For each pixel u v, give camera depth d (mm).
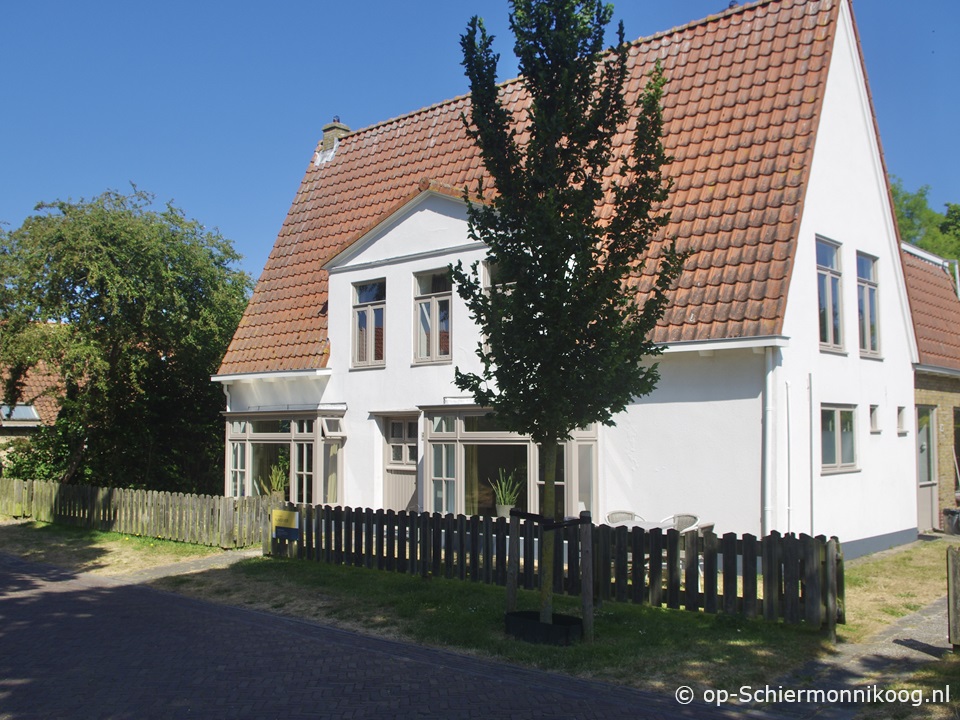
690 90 14930
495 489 14234
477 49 8977
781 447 11883
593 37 8797
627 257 8664
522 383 8547
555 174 8570
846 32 14664
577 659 8016
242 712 6812
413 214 16000
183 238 20781
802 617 8961
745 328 11789
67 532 17688
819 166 13562
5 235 19469
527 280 8477
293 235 20406
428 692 7281
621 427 13195
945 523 17203
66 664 8227
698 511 12359
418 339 15867
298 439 17438
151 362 21250
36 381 28703
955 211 43250
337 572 12539
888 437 15250
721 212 13109
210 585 12102
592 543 9438
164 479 22469
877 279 15383
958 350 18828
